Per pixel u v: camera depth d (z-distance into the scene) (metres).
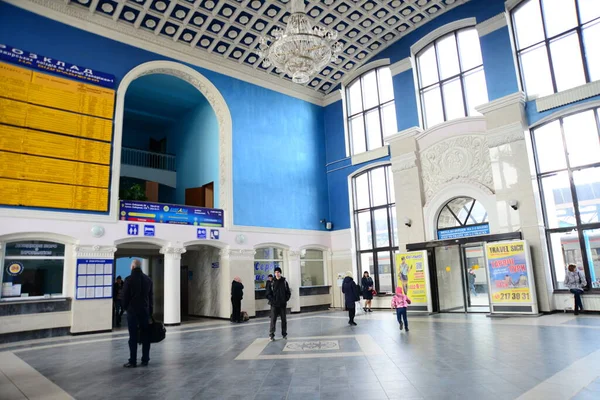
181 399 4.26
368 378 4.85
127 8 12.27
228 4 12.84
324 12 13.73
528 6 12.68
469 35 14.04
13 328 9.74
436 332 8.48
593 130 11.07
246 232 14.61
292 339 8.32
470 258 13.02
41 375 5.70
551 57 12.01
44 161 10.75
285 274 15.78
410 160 14.52
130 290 6.18
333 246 17.28
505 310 11.19
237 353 6.96
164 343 8.46
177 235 12.93
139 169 16.52
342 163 17.45
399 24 14.98
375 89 16.89
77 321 10.61
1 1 10.70
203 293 15.15
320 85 17.81
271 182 15.80
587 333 7.45
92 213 11.35
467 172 13.07
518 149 11.90
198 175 16.28
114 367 6.10
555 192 11.64
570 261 11.16
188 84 15.31
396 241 15.41
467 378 4.66
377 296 15.45
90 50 12.02
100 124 11.85
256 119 15.85
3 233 9.87
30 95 10.77
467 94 13.88
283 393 4.35
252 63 15.73
